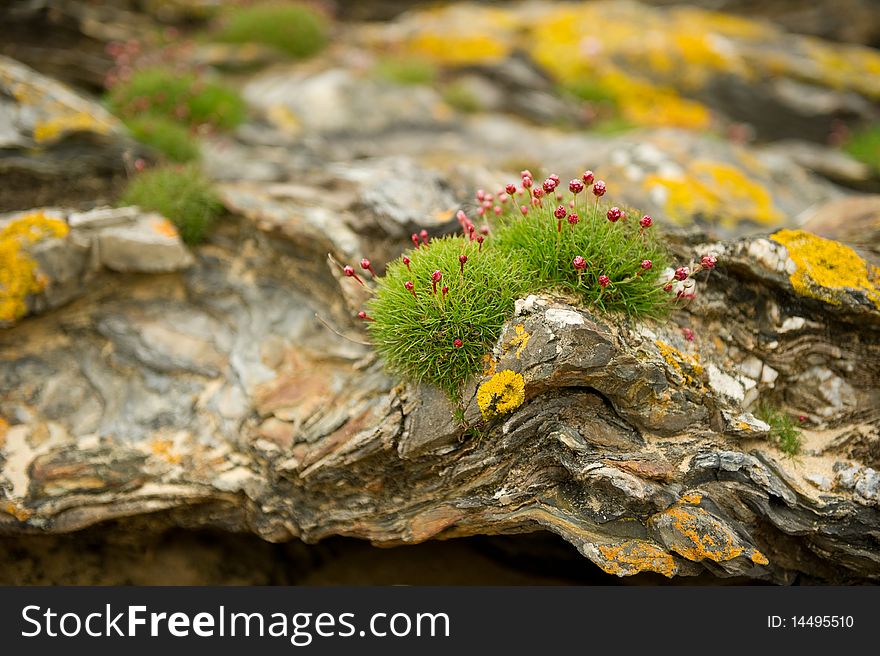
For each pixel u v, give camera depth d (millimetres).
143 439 665
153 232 712
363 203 716
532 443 584
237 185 781
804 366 626
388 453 595
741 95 1267
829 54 1350
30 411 683
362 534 623
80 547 695
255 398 659
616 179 845
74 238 695
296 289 717
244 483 640
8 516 638
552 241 585
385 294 595
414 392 594
